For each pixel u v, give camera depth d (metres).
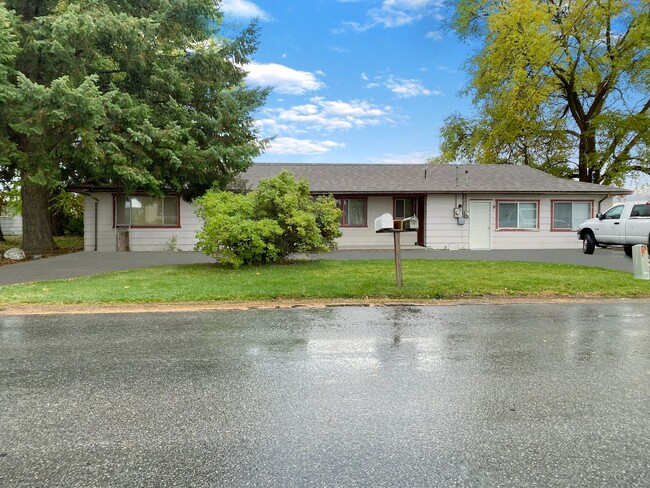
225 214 11.62
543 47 22.67
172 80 14.61
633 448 2.58
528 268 11.30
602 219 14.90
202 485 2.19
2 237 24.59
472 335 5.16
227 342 4.82
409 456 2.48
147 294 7.50
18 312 6.37
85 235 17.36
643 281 9.06
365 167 21.12
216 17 16.36
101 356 4.30
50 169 12.47
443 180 19.08
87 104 11.18
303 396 3.33
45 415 3.00
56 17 12.23
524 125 24.70
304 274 10.11
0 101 10.90
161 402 3.22
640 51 22.55
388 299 7.50
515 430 2.80
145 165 14.13
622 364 4.10
